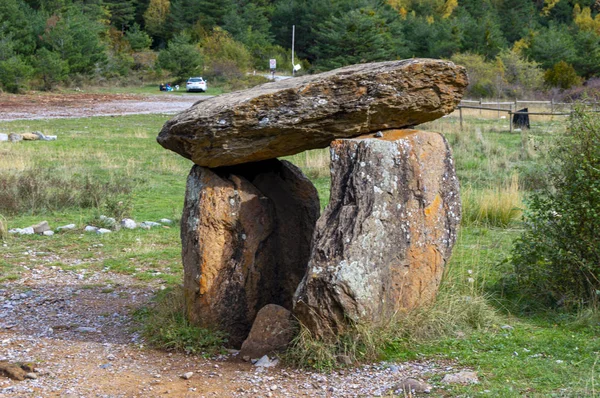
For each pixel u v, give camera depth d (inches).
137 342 261.6
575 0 3826.3
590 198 280.2
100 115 1273.4
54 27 2156.7
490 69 1684.3
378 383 210.7
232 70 2432.3
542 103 1280.8
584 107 301.6
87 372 228.7
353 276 228.4
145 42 2920.8
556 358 225.1
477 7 3516.2
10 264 378.9
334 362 224.5
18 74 1823.3
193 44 2775.6
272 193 284.8
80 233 447.5
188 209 266.4
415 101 260.7
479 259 351.9
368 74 253.8
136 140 924.6
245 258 262.7
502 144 792.3
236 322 261.7
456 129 922.1
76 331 278.4
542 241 289.9
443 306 255.9
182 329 254.2
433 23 2893.7
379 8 2783.0
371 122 260.1
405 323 241.4
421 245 248.5
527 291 293.4
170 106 1524.4
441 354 230.5
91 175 639.8
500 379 206.8
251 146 257.6
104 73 2235.5
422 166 253.1
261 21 3253.0
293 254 281.0
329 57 1996.8
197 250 257.0
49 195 530.9
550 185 447.5
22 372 224.8
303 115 251.9
